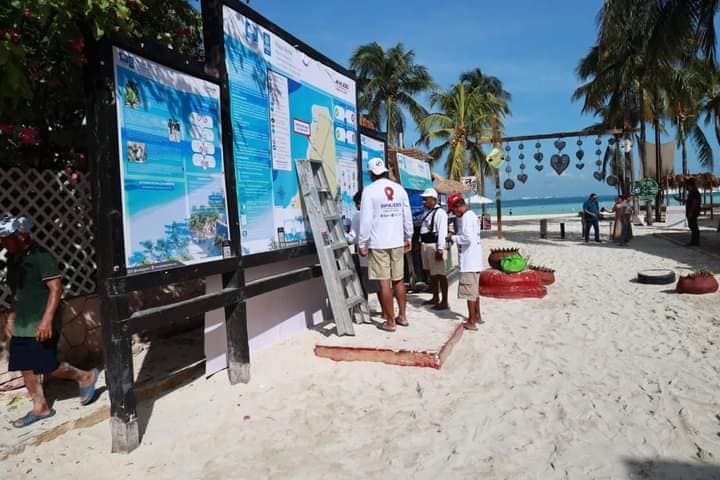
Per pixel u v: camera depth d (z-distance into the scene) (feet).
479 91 130.41
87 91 12.67
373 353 19.03
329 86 24.80
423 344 19.35
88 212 18.65
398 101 135.54
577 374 18.25
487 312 27.86
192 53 23.90
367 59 130.41
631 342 22.00
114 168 12.78
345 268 22.70
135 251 13.39
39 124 17.42
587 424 14.33
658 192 100.17
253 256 18.01
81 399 15.43
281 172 20.51
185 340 22.11
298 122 21.91
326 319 25.20
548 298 31.78
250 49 18.71
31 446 13.15
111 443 13.69
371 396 16.40
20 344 14.11
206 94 16.26
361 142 30.01
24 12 12.67
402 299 22.15
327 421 14.84
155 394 16.46
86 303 18.56
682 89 94.12
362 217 20.83
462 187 56.95
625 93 97.35
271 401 16.08
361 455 12.99
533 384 17.37
